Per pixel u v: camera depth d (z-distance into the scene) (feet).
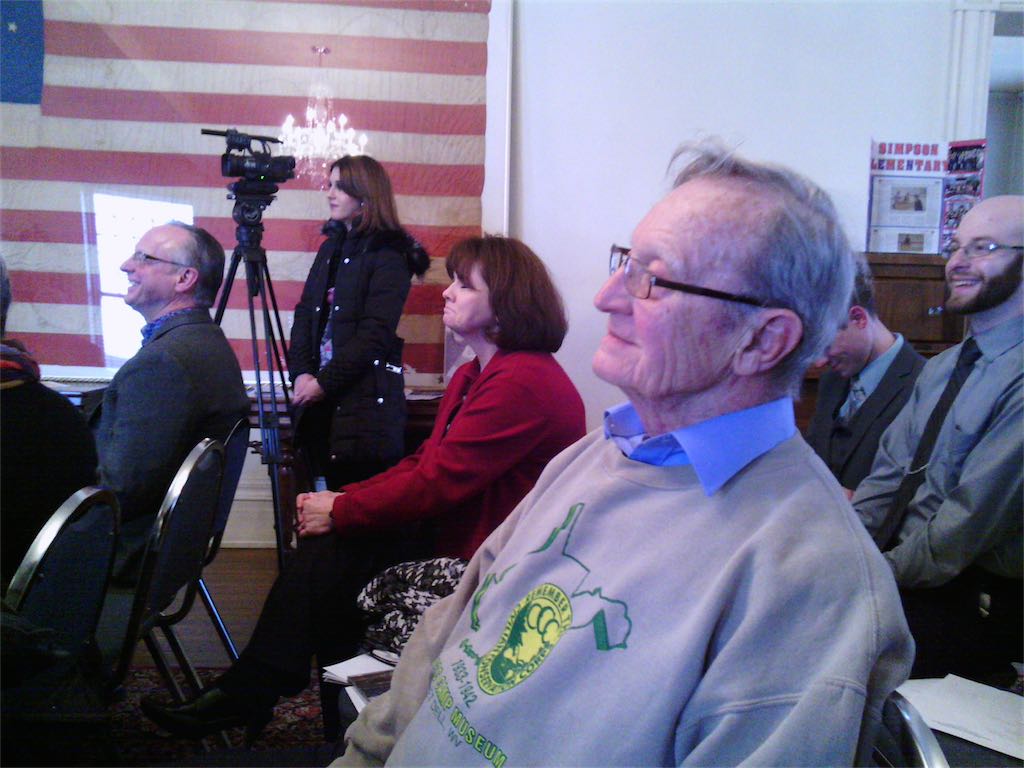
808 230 2.48
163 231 6.35
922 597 4.86
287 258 10.01
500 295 5.45
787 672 2.08
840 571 2.17
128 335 9.93
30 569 3.40
